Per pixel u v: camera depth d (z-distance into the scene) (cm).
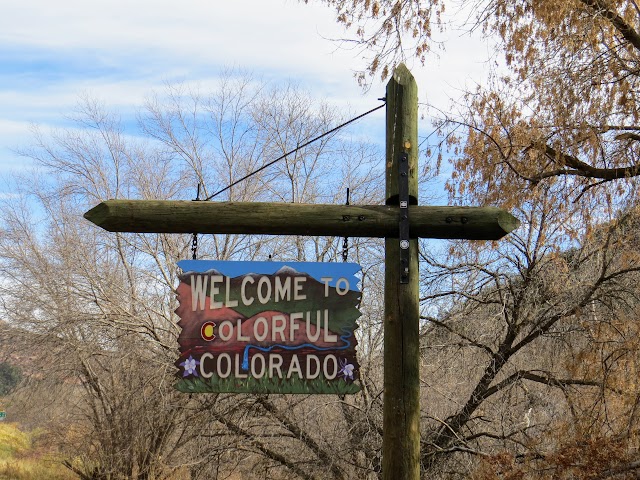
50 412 1877
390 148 580
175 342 1670
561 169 1041
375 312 1395
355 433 1250
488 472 938
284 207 565
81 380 1753
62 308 1789
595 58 960
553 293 1175
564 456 865
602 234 1094
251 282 555
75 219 1970
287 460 1379
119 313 1738
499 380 1288
